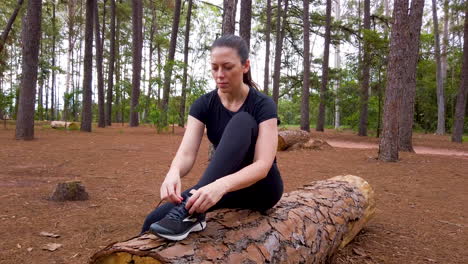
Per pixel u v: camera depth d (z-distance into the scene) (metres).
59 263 2.84
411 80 12.00
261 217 2.24
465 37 19.59
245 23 9.36
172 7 28.33
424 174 7.75
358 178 3.86
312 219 2.57
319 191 3.20
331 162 9.03
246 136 1.86
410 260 3.14
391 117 9.30
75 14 29.75
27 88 11.87
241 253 1.85
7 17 24.55
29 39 11.71
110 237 3.44
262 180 2.09
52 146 10.41
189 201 1.67
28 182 5.71
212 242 1.82
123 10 27.11
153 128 21.83
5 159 7.80
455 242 3.66
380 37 17.80
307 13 21.11
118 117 35.72
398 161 9.38
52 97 37.66
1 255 2.94
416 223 4.27
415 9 12.10
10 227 3.59
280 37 24.98
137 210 4.34
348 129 30.53
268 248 2.00
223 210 2.24
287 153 10.73
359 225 3.45
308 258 2.31
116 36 34.84
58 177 6.20
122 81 24.38
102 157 8.60
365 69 20.55
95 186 5.56
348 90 22.77
